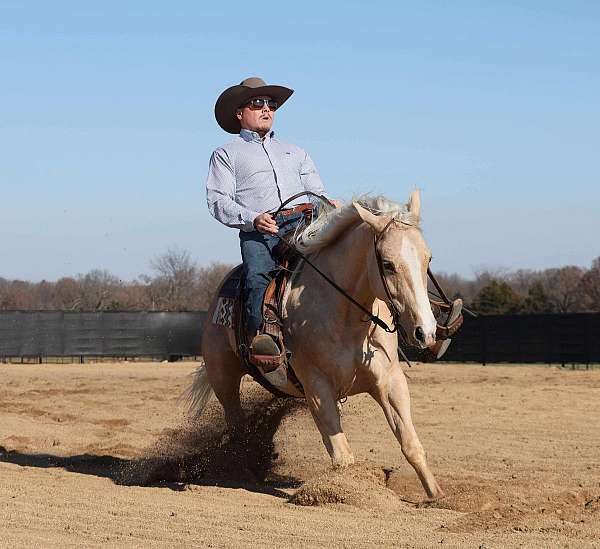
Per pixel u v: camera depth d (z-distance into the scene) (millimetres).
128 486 10773
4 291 93625
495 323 39750
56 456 13695
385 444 14953
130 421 18484
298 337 9898
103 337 41719
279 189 11117
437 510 8836
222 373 11906
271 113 11469
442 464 12844
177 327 42688
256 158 11141
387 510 8836
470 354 40250
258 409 12656
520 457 13500
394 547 7242
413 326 8625
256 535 7719
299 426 16469
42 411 20000
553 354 38438
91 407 21359
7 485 10430
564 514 8609
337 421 9734
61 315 41312
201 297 84688
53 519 8406
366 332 9586
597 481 11312
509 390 25766
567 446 14727
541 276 108375
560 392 25031
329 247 9852
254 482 11531
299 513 8688
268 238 10617
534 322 38906
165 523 8234
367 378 9688
